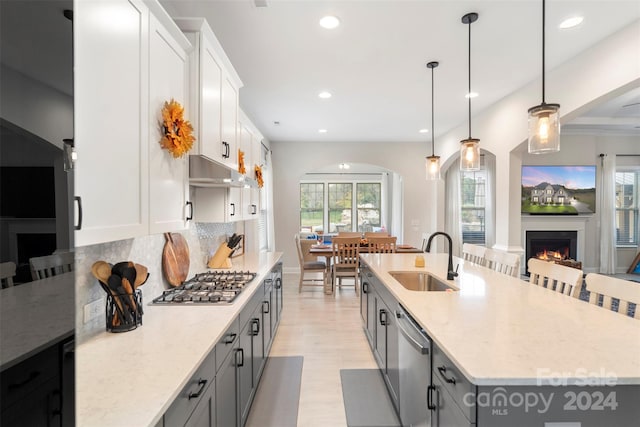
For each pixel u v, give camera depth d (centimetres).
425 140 659
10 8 58
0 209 54
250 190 339
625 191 671
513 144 387
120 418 81
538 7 223
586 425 97
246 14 230
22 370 56
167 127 145
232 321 157
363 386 248
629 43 246
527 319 146
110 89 108
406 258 337
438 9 225
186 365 108
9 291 54
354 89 377
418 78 345
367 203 980
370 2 217
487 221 708
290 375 265
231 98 240
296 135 613
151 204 135
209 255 299
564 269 200
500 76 339
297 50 283
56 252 64
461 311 158
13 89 58
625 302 154
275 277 336
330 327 370
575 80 295
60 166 67
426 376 141
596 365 102
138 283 147
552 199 642
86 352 118
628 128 610
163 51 147
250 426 202
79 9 93
